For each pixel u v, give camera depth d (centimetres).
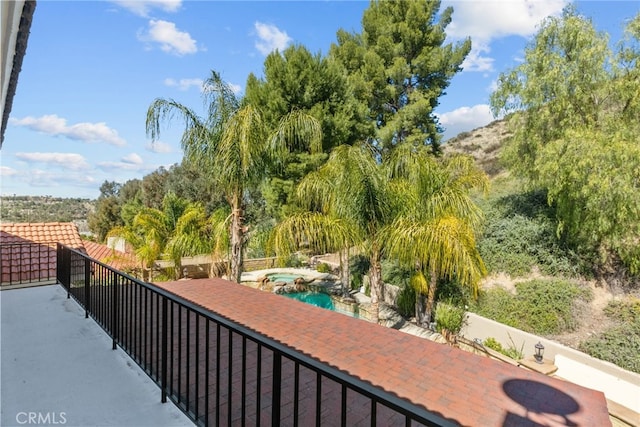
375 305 715
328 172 747
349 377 129
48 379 302
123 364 332
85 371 317
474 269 658
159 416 253
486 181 774
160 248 1098
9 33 221
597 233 839
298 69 1407
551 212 1014
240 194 791
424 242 630
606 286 845
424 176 697
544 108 997
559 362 650
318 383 140
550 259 917
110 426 241
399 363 371
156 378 284
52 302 516
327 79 1447
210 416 257
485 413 284
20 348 363
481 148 2545
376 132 1716
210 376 331
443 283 914
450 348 415
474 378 343
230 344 194
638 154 732
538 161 905
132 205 2561
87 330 412
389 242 666
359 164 651
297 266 1564
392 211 681
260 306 571
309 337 439
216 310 549
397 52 1780
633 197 736
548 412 288
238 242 795
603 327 756
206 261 1346
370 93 1780
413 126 1802
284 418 266
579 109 950
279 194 1418
